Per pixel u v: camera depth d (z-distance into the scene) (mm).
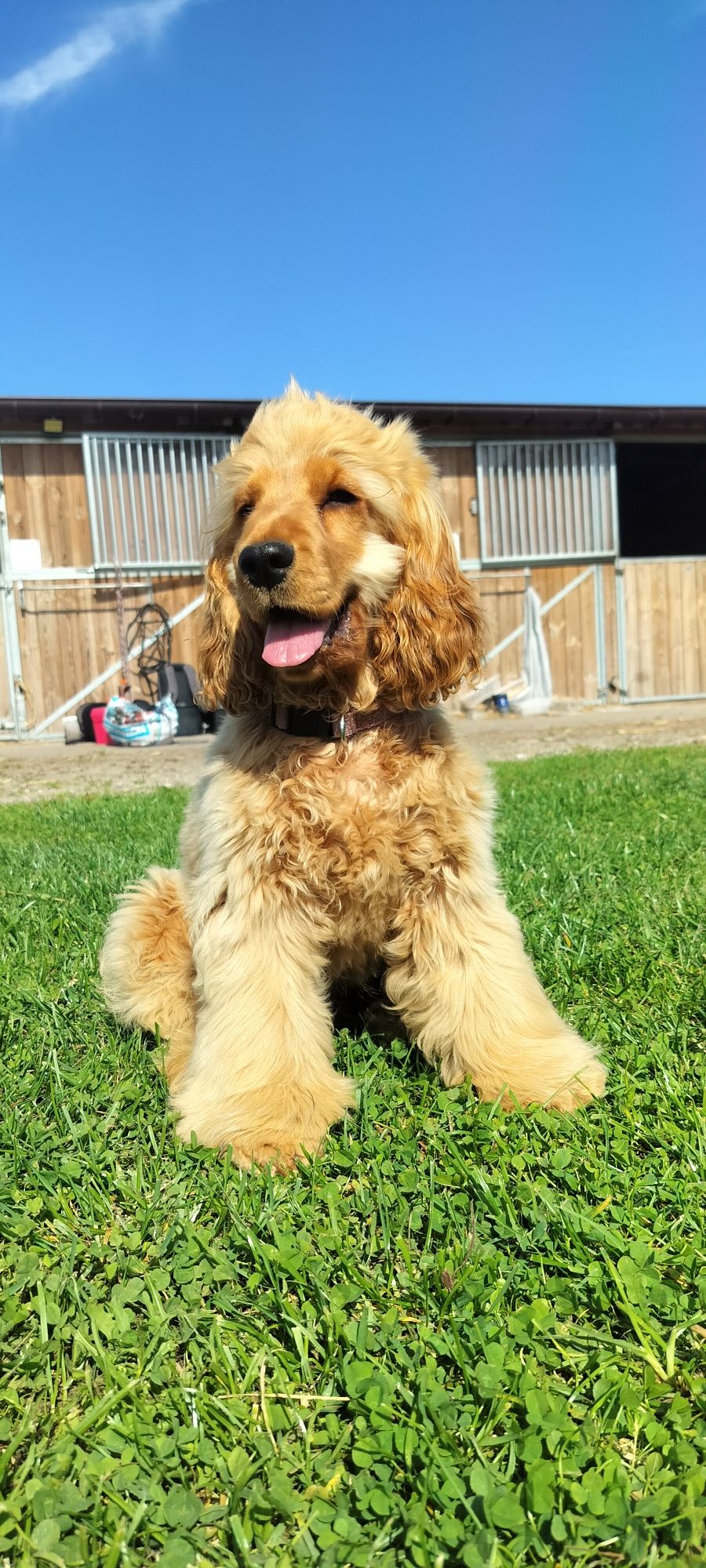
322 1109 1000
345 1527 534
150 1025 1222
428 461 1258
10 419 6387
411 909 1094
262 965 1049
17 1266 760
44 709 6691
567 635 7500
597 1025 1186
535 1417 594
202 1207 847
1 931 1625
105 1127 985
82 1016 1274
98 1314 698
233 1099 999
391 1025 1271
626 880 1796
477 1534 521
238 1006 1038
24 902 1815
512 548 7312
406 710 1129
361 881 1048
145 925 1254
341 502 1130
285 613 1067
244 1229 788
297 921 1067
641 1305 688
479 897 1102
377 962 1204
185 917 1225
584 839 2221
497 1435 602
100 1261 779
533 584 7410
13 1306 703
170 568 6797
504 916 1134
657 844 2096
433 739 1104
